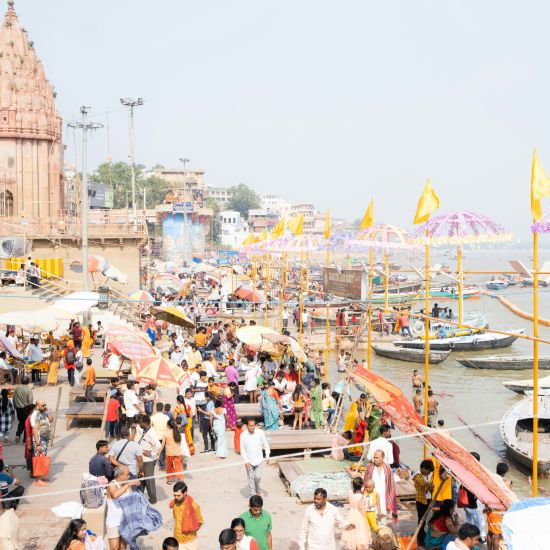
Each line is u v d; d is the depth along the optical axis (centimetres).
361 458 1625
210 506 1445
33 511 1323
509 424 2414
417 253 1953
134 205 5550
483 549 1285
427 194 1485
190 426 1820
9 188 4794
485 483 1078
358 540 1127
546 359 3900
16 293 3466
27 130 4788
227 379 2291
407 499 1487
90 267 3962
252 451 1443
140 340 2098
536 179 1151
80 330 3016
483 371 3909
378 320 4694
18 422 1906
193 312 4219
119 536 1096
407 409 1467
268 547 1016
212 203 17288
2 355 2303
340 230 2698
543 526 824
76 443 1862
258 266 6931
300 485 1495
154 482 1434
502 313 6881
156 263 9725
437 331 4594
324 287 5269
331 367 3775
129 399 1881
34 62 5038
